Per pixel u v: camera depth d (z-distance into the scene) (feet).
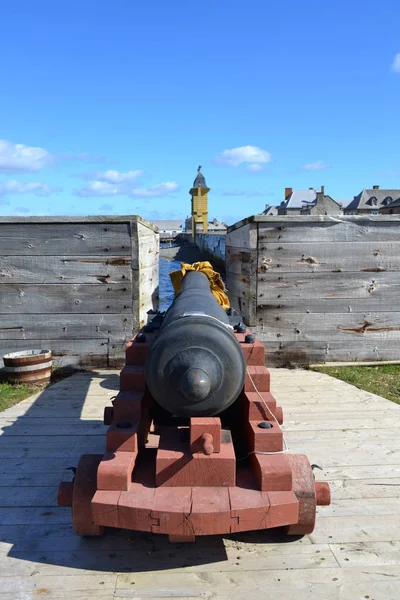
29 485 11.82
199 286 13.24
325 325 22.76
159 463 8.90
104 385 19.93
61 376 21.43
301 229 22.21
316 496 9.58
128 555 9.27
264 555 9.27
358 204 245.04
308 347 22.84
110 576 8.70
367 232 22.33
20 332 21.86
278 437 9.43
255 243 22.22
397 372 21.75
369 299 22.68
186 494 8.71
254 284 22.43
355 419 16.11
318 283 22.52
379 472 12.51
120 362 22.15
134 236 21.53
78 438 14.56
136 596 8.21
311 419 16.10
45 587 8.41
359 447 13.97
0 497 11.28
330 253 22.39
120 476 8.77
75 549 9.44
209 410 8.79
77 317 21.91
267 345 22.77
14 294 21.71
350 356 22.99
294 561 9.10
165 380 8.59
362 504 11.02
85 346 22.06
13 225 21.40
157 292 27.27
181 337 8.66
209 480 8.92
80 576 8.69
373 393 18.93
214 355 8.57
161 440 9.57
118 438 9.39
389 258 22.49
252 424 9.86
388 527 10.17
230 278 27.09
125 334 22.00
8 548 9.47
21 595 8.24
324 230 22.26
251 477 9.30
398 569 8.91
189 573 8.77
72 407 17.28
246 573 8.78
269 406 10.07
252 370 11.08
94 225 21.52
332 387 19.62
